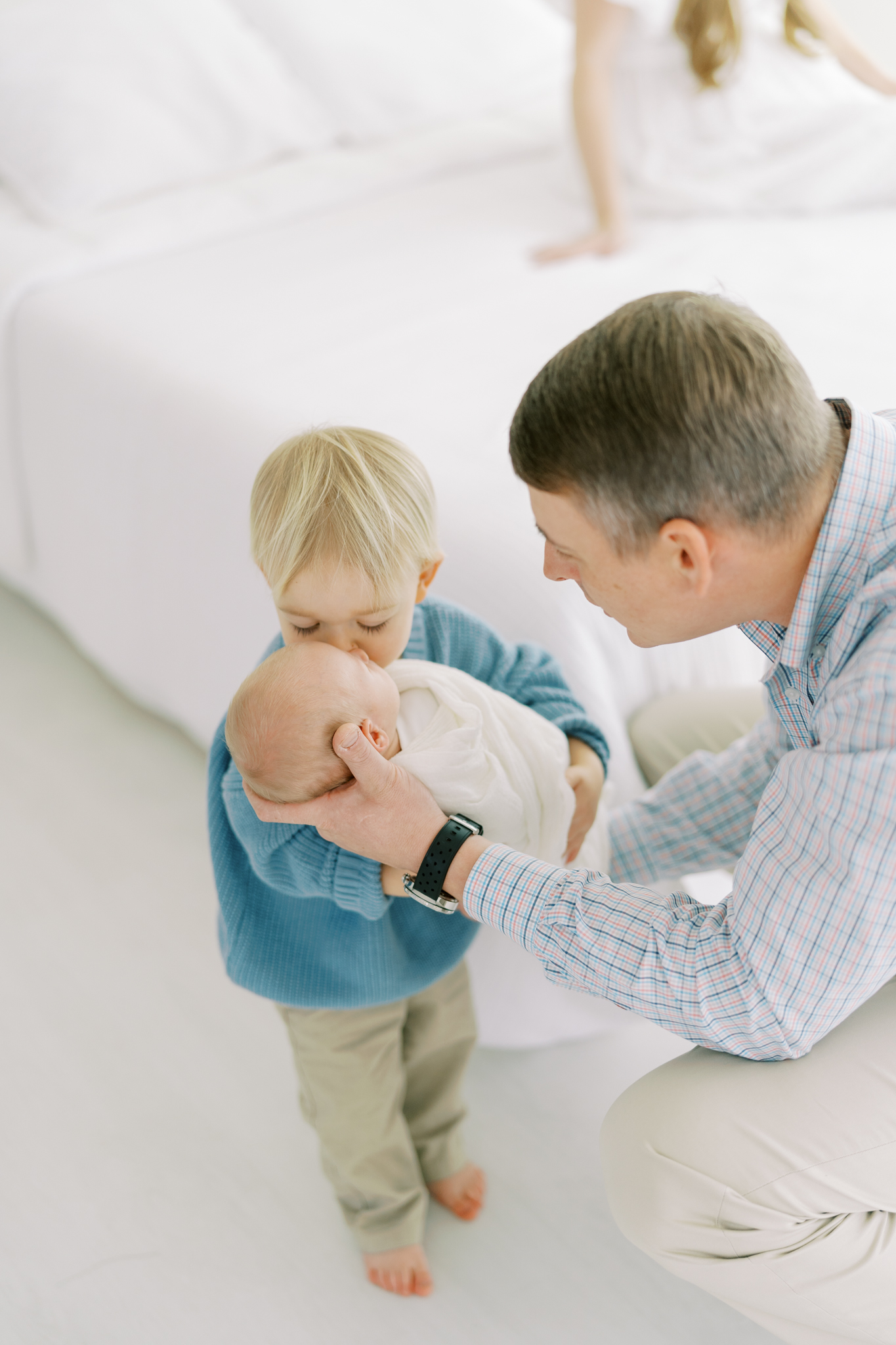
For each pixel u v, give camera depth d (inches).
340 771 32.3
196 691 63.7
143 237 79.2
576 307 67.4
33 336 70.9
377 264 75.5
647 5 75.2
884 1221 32.4
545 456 28.5
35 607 87.4
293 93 92.4
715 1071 33.2
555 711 40.4
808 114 79.7
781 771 30.4
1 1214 45.8
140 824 66.5
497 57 99.7
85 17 87.0
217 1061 52.4
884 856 27.2
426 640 39.2
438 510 49.6
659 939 31.2
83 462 67.7
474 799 34.2
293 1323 41.8
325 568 32.1
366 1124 41.6
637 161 82.4
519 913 32.9
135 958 57.8
